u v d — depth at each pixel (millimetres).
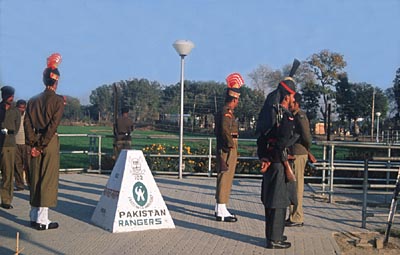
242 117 35125
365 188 8164
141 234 7516
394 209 7238
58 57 7793
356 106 48844
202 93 41688
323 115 44406
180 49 14070
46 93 7680
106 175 15031
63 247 6750
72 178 14125
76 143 33094
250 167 15320
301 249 6902
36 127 7668
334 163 11117
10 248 6676
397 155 12992
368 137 42594
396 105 51188
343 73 48281
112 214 7711
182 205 10016
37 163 7719
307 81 47188
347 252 6879
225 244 7074
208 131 34656
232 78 8430
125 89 41406
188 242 7125
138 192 7793
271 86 44406
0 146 9281
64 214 8914
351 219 8953
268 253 6680
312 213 9523
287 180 6824
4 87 9281
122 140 14586
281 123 6809
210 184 13273
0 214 8852
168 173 15070
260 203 10508
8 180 9336
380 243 7066
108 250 6637
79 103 60094
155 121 39781
